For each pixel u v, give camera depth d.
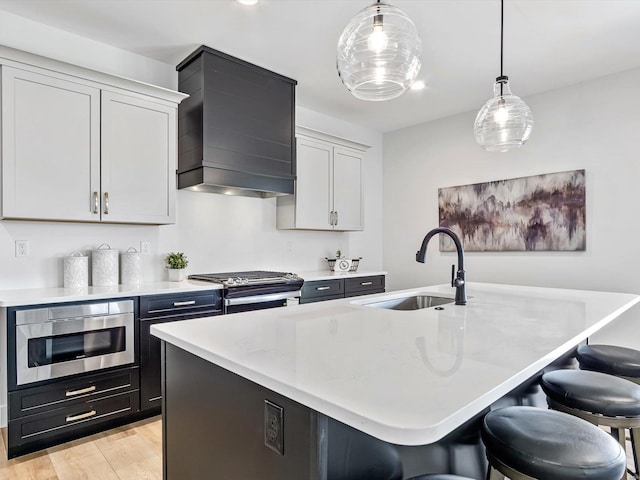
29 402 2.17
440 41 2.86
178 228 3.38
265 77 3.38
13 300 2.12
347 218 4.40
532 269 3.87
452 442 1.27
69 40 2.77
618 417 1.31
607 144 3.42
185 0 2.39
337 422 0.90
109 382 2.45
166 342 1.41
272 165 3.43
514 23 2.61
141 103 2.82
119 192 2.71
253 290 3.15
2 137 2.28
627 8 2.45
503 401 1.53
